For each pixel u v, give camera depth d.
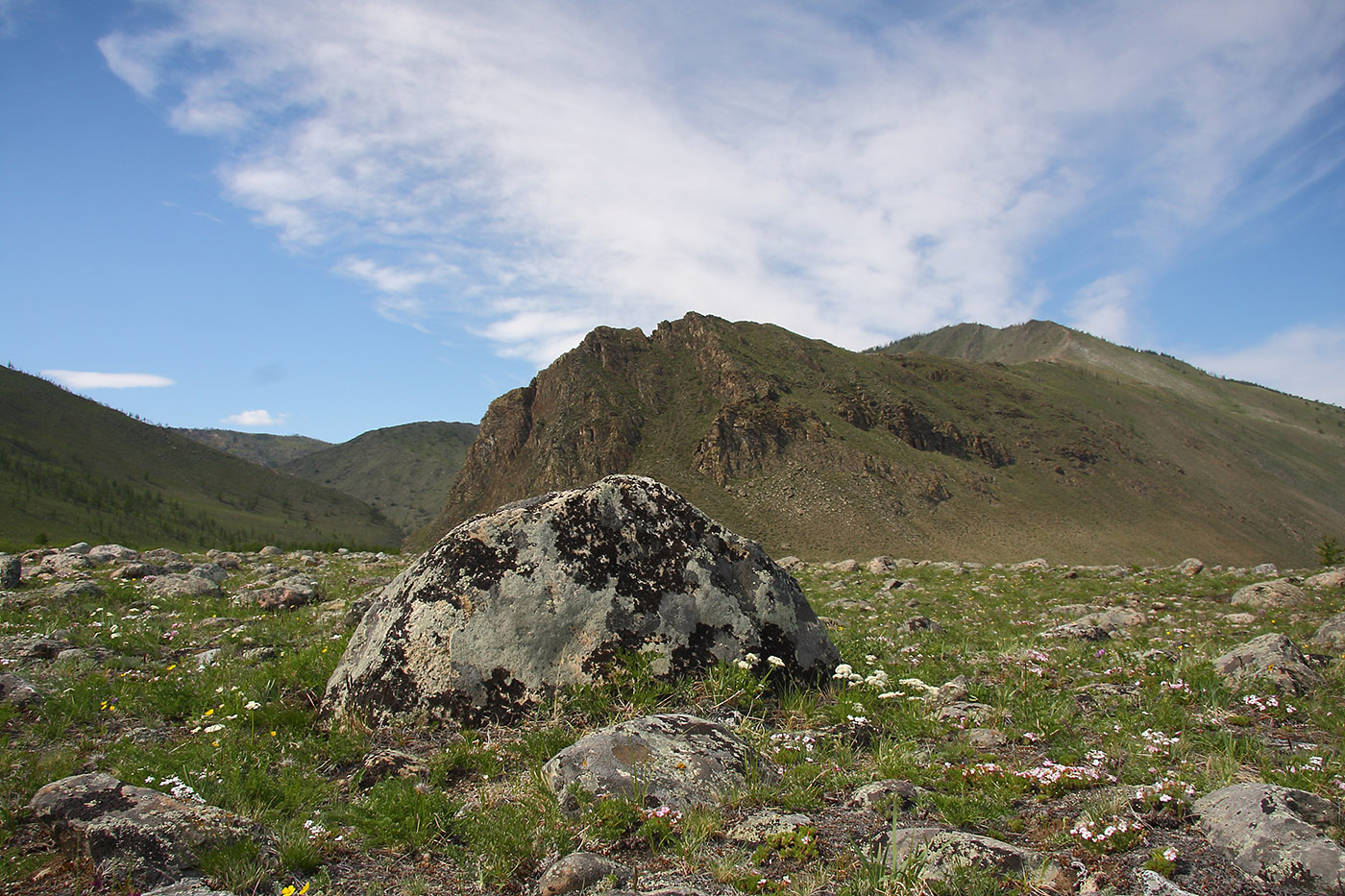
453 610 7.67
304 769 6.32
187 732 7.25
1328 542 78.44
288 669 8.99
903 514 181.62
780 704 7.75
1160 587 21.62
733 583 8.51
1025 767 6.12
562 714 7.22
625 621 7.88
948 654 11.30
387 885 4.59
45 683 8.68
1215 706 7.93
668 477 188.38
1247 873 4.33
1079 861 4.54
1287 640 9.73
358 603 13.22
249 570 23.72
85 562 21.62
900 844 4.64
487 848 4.90
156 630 11.86
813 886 4.29
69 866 4.53
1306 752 6.61
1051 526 196.88
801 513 176.75
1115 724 7.32
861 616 17.39
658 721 6.17
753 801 5.43
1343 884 4.08
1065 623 15.16
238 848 4.55
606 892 4.19
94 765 6.30
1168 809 5.08
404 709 7.30
